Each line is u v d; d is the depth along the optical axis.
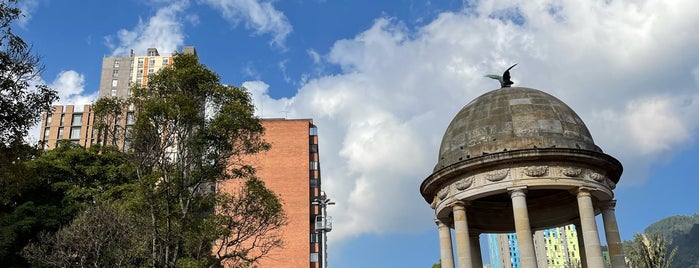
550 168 33.50
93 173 60.78
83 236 44.41
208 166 36.91
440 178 36.09
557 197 39.59
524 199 33.00
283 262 91.06
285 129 103.19
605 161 34.56
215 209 39.16
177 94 35.94
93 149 63.72
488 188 33.88
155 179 34.94
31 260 48.59
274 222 39.12
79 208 54.09
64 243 45.31
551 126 35.34
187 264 33.75
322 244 88.69
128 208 36.44
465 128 37.12
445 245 36.94
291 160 100.38
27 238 52.00
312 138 104.50
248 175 40.06
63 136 146.62
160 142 36.94
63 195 58.94
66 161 61.81
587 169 34.25
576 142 35.09
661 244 60.47
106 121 40.06
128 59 179.62
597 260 31.61
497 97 37.81
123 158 38.53
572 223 39.50
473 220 40.00
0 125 25.89
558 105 37.00
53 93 27.56
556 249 181.50
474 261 38.97
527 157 33.41
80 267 44.75
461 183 35.00
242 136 37.88
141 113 35.94
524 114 35.84
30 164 57.81
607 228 35.28
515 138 34.88
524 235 32.03
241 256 38.34
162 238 35.62
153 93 37.50
